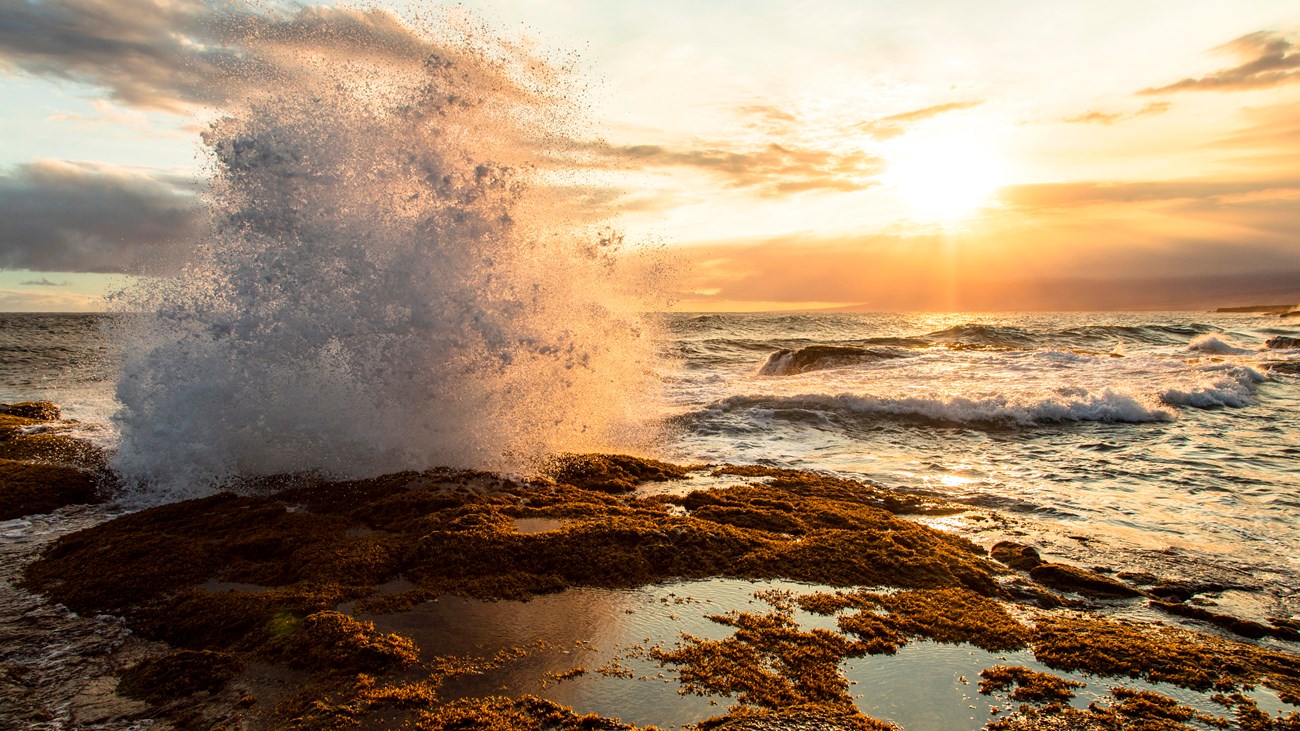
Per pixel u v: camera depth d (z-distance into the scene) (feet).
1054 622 14.75
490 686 11.85
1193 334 104.06
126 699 11.76
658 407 40.60
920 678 12.37
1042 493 25.79
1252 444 34.14
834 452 32.22
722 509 21.15
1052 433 36.50
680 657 12.84
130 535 18.28
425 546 17.10
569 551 17.01
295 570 16.43
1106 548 20.06
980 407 39.73
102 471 24.02
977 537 20.95
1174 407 43.70
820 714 11.00
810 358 68.85
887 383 51.34
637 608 14.87
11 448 27.37
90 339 103.14
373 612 14.48
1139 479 27.89
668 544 17.57
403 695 11.48
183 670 12.31
